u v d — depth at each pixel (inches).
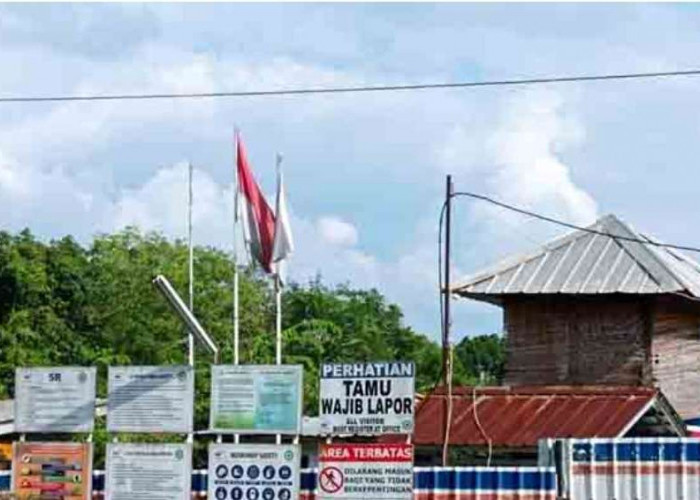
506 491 1533.0
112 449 1555.1
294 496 1508.4
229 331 3560.5
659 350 2281.0
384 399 1469.0
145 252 3902.6
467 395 1931.6
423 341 4377.5
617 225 2353.6
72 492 1577.3
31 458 1590.8
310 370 3196.4
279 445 1515.7
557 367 2320.4
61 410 1588.3
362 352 3848.4
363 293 4451.3
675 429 1919.3
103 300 3587.6
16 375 1603.1
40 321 3316.9
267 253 1674.5
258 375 1523.1
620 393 1884.8
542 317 2341.3
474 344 5044.3
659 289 2229.3
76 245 3732.8
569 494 1546.5
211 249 3941.9
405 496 1465.3
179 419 1540.4
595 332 2308.1
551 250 2346.2
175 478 1534.2
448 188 1891.0
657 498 1540.4
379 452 1475.1
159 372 1547.7
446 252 1873.8
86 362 3282.5
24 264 3383.4
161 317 3619.6
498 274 2324.1
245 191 1683.1
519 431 1825.8
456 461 1881.2
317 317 4104.3
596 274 2283.5
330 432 1480.1
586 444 1560.0
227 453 1530.5
